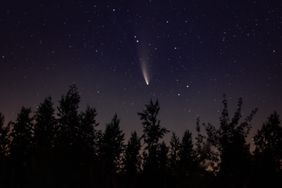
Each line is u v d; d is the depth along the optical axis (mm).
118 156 43469
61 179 34312
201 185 16000
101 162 39188
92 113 43219
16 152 43469
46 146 41375
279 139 19750
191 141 30484
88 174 34781
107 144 43375
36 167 35031
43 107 45281
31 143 44188
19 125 45750
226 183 15500
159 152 36000
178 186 16625
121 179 39125
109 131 44094
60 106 43094
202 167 16047
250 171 15914
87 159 39875
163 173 33531
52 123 44219
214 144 15836
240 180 15531
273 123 20453
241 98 16125
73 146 40625
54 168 35000
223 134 15852
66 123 42438
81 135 42000
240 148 15633
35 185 34219
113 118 45125
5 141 45250
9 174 39312
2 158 43156
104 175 35406
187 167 16531
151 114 37594
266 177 16906
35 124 45062
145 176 35438
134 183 36656
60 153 38688
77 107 43438
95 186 34250
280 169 18250
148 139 37062
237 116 15984
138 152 43719
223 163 15625
